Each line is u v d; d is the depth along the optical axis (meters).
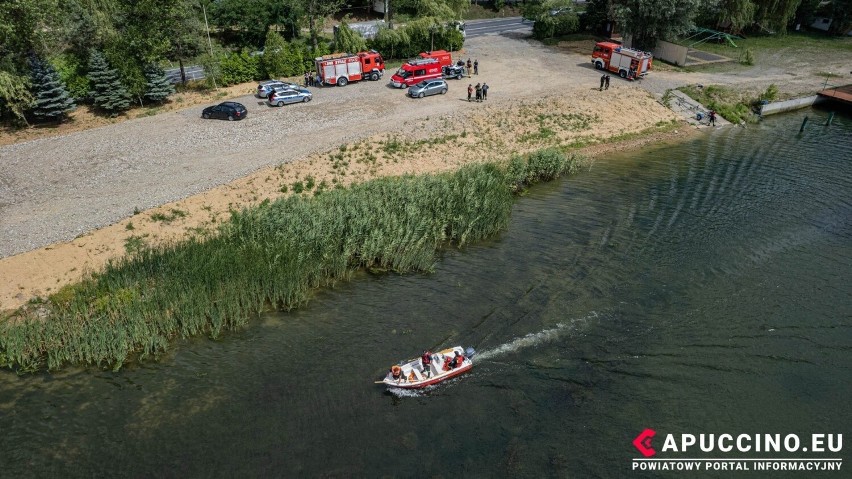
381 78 58.59
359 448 20.70
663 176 43.09
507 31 81.06
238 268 28.39
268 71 57.16
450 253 32.91
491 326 26.73
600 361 24.73
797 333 26.38
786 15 76.75
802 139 51.47
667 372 24.14
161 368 24.69
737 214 37.16
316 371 24.25
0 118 45.38
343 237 31.41
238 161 39.59
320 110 48.97
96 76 46.00
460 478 19.61
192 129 44.53
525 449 20.80
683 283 29.80
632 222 35.97
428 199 34.47
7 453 20.52
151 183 36.66
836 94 59.47
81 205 34.03
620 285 29.58
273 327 27.08
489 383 23.67
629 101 55.19
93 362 25.06
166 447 20.70
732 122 55.19
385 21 72.69
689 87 59.53
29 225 32.03
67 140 42.50
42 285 28.23
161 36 49.78
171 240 31.36
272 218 31.30
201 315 26.69
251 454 20.39
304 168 39.16
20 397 23.11
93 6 50.03
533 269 31.02
